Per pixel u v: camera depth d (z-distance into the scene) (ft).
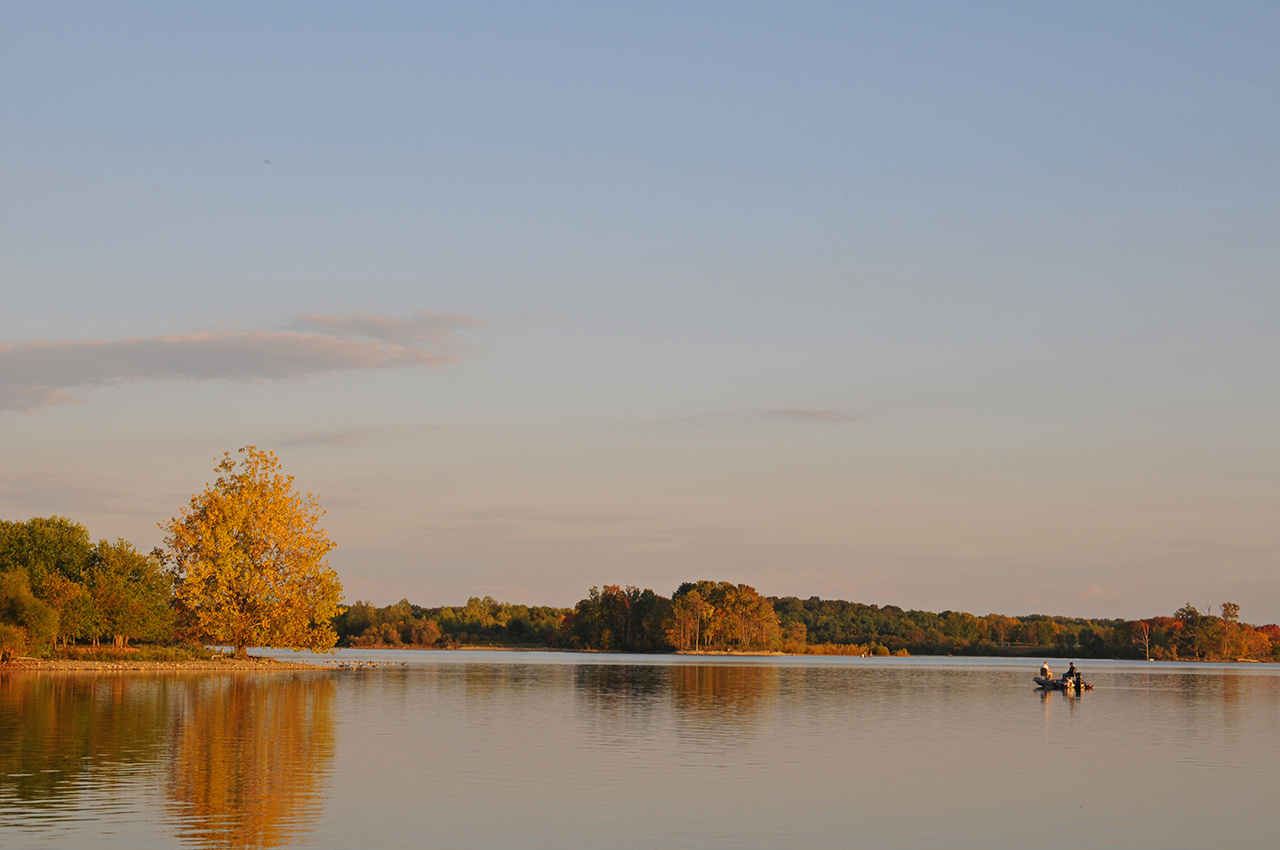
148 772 113.09
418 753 134.10
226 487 372.58
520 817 92.84
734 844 84.48
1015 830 91.25
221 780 108.99
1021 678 413.18
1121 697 286.66
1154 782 118.93
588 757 133.08
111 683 259.19
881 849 83.71
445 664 491.72
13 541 400.67
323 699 222.69
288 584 373.20
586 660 617.62
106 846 79.46
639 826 90.07
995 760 136.87
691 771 122.01
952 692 298.35
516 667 460.14
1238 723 199.52
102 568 412.57
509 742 148.25
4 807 93.20
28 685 245.45
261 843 81.20
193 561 366.63
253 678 305.12
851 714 209.56
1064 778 121.49
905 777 120.37
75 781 106.83
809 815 96.22
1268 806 103.60
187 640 388.16
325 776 113.39
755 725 180.96
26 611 330.75
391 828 87.35
